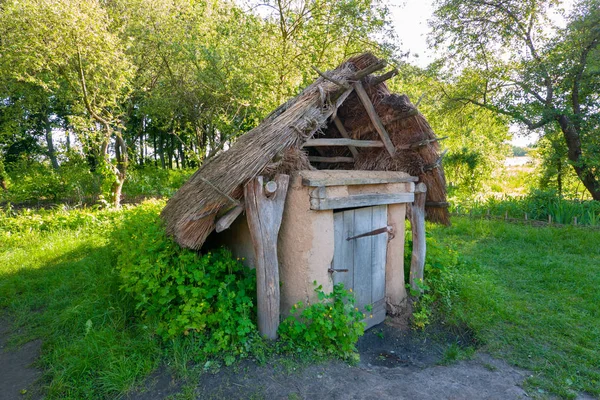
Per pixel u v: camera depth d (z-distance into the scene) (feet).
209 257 13.85
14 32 28.76
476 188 57.98
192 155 48.73
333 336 11.59
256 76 37.68
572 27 35.32
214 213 11.82
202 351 11.33
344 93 13.25
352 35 37.99
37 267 20.48
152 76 46.65
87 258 20.93
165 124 49.83
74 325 13.60
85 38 30.27
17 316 15.10
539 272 20.88
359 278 14.24
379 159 16.37
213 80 39.09
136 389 10.11
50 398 9.95
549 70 37.45
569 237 27.53
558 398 10.45
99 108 36.70
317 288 12.01
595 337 13.78
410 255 18.66
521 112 40.01
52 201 44.80
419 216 16.61
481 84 44.37
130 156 61.98
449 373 11.77
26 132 60.54
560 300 17.12
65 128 56.13
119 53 33.73
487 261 23.08
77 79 34.06
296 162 12.62
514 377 11.52
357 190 13.67
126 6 41.01
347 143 14.51
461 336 14.55
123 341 12.07
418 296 16.76
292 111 13.06
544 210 33.91
